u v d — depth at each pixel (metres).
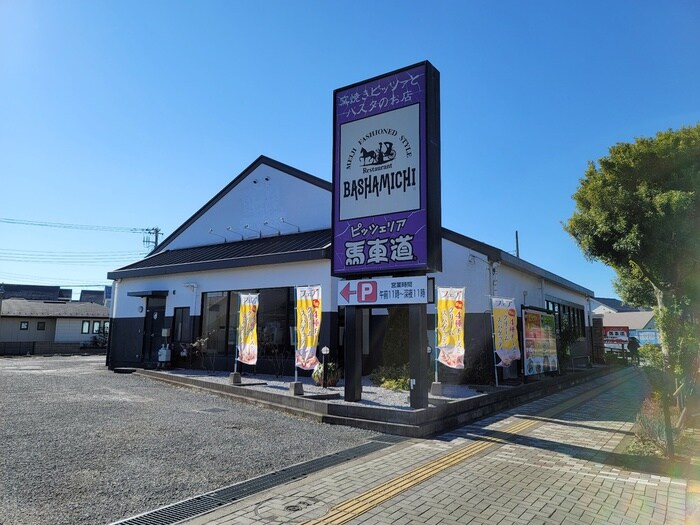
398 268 9.20
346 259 9.87
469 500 4.84
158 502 4.69
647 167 9.79
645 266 10.20
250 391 11.02
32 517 4.22
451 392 11.66
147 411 9.48
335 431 8.09
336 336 14.00
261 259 15.28
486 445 7.22
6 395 11.41
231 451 6.61
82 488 5.02
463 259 15.27
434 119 9.53
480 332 14.73
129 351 20.22
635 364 26.25
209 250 19.39
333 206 10.19
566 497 4.96
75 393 11.92
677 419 8.12
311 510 4.51
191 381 13.39
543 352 14.17
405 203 9.28
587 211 10.30
